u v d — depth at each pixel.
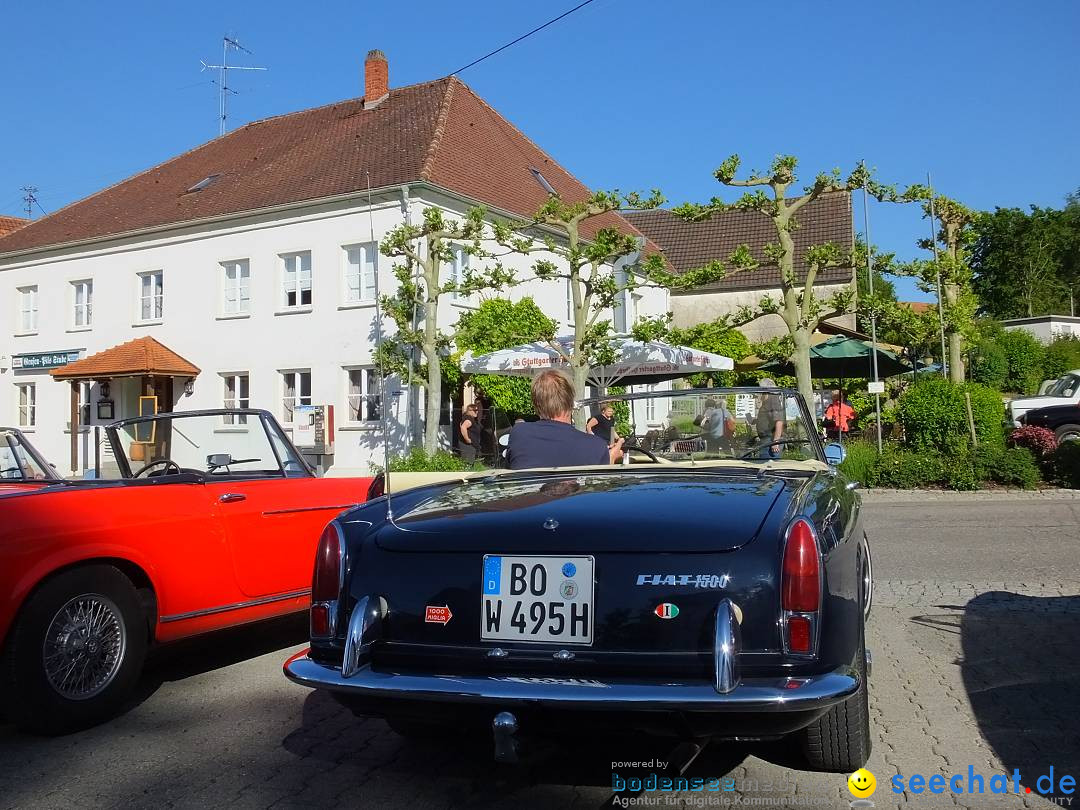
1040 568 7.95
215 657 5.84
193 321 24.75
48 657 4.23
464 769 3.83
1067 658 5.15
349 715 4.58
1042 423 21.22
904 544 9.57
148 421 5.96
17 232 30.20
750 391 5.27
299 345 22.84
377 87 27.67
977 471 15.12
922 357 24.52
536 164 29.31
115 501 4.69
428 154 22.61
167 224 24.91
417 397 21.20
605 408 5.50
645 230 39.50
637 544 3.15
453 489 4.05
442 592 3.29
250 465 6.00
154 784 3.71
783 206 16.89
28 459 5.75
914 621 6.11
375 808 3.45
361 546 3.51
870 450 16.47
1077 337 44.03
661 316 17.73
